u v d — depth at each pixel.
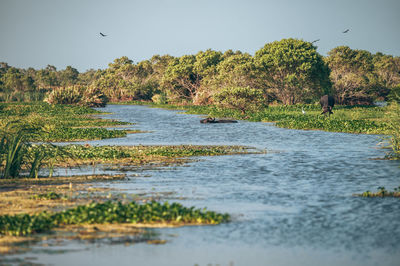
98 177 67.19
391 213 46.78
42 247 36.50
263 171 72.94
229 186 60.88
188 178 66.81
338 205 50.28
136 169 74.56
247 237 39.22
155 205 46.06
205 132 146.62
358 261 33.91
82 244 37.28
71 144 108.56
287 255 35.06
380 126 146.50
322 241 38.25
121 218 43.50
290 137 128.88
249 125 176.12
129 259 34.03
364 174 69.94
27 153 71.44
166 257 34.53
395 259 34.25
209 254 35.22
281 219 44.72
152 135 136.50
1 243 37.38
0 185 61.25
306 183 63.06
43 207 48.69
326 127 152.25
